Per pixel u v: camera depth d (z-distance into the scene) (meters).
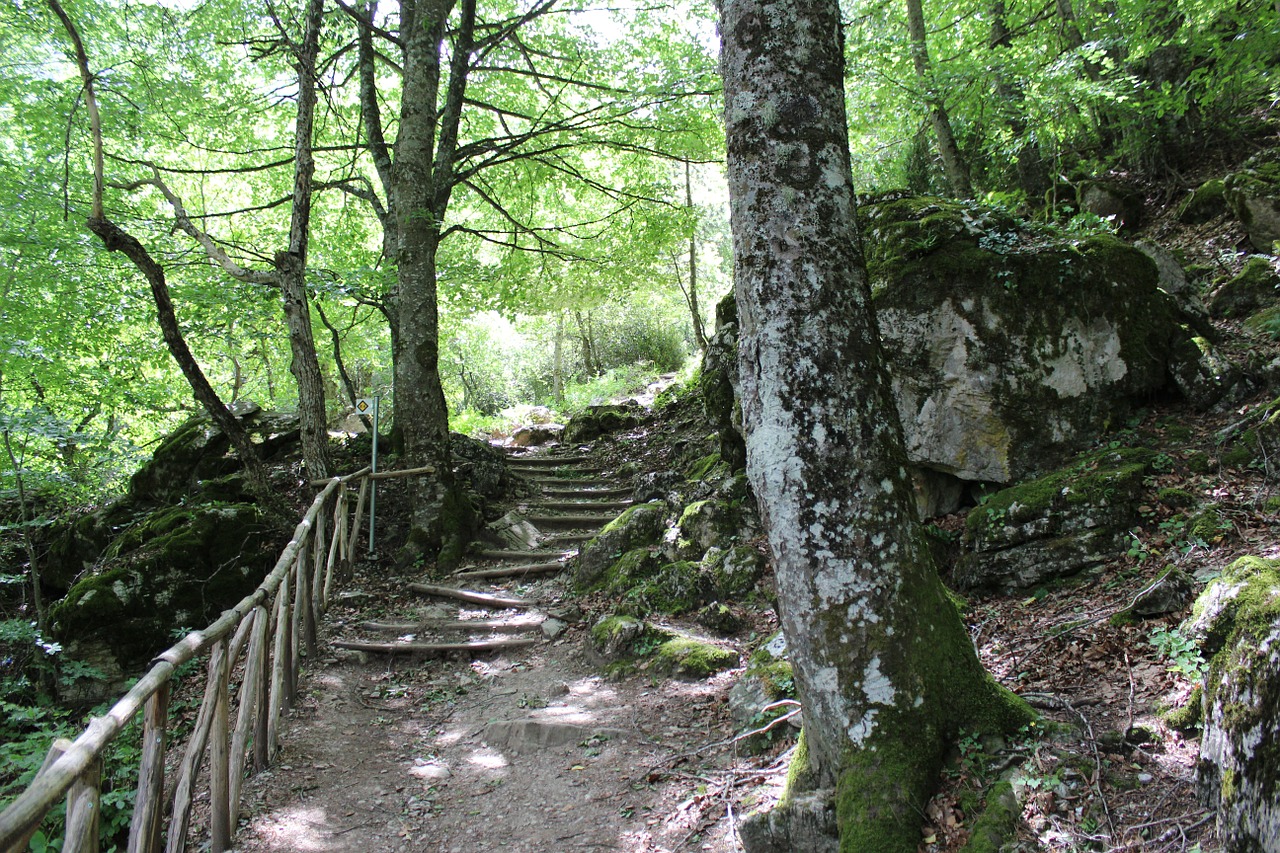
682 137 11.92
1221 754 2.69
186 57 9.98
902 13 12.21
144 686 3.09
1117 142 11.46
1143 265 6.25
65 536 9.42
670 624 6.31
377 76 13.07
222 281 9.49
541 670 6.27
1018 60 9.20
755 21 3.33
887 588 3.16
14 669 7.18
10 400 9.98
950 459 6.14
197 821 4.16
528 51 11.73
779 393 3.24
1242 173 8.64
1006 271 6.10
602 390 22.03
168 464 10.39
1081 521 5.13
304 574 6.58
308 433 8.60
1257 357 6.00
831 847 3.08
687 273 23.91
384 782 4.63
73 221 8.52
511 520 9.77
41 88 8.39
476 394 30.56
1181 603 4.09
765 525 3.36
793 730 4.18
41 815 2.22
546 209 14.73
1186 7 9.70
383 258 10.99
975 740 3.19
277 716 4.96
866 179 15.42
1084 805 2.94
